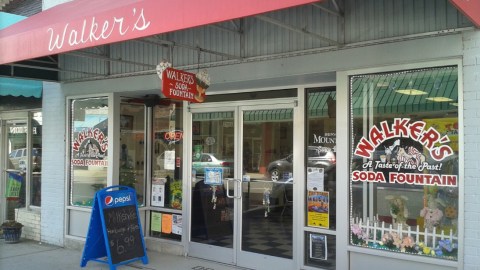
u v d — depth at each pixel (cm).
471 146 413
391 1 459
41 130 852
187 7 376
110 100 712
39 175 853
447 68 433
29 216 830
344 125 488
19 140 898
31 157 867
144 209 732
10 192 913
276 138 591
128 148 739
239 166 618
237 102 625
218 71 588
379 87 474
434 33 432
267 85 589
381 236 472
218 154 644
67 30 486
